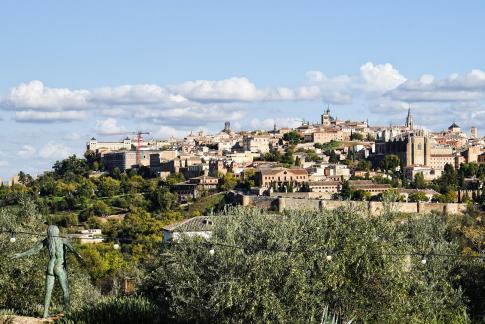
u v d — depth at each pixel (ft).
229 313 187.73
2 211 262.26
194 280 191.62
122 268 517.55
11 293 237.04
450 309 233.35
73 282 257.55
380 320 196.75
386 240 205.46
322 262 191.52
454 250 254.88
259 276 184.85
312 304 185.47
